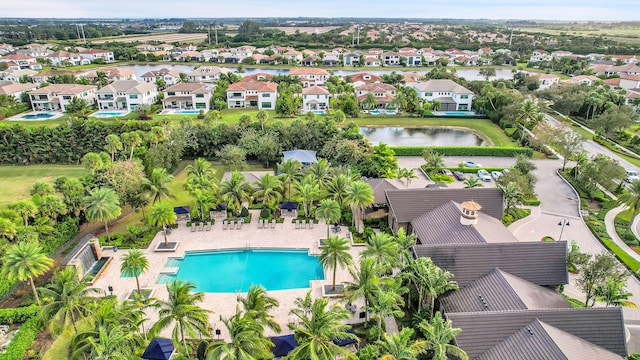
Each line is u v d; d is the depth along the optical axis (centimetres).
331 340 3178
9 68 17375
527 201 6481
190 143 8344
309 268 4922
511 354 2962
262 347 2845
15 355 3488
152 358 3159
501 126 11412
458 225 4684
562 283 3972
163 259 5003
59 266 4412
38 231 4909
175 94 13275
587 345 3030
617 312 3206
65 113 12419
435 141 10300
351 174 6544
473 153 8975
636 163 8538
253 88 13350
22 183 7362
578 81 15425
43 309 3281
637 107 12469
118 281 4559
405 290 3606
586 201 6662
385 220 5834
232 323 2920
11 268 3759
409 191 5441
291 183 6344
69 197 5547
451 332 2914
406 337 2961
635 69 16350
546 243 4078
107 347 2742
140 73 19475
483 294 3678
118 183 5969
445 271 3784
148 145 8425
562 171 7994
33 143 8462
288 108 12062
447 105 13400
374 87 13888
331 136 8631
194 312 3148
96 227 5775
